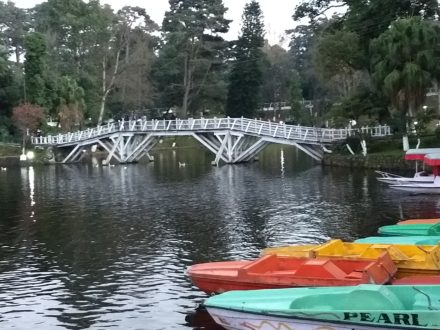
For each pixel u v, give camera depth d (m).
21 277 18.69
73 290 17.19
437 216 25.98
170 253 21.19
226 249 21.45
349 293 12.13
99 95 84.00
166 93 88.12
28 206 33.53
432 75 44.78
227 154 59.34
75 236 24.67
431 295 12.56
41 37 75.50
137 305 15.71
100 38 82.44
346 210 28.58
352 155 50.53
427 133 51.75
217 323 13.28
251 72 85.06
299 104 87.12
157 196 36.38
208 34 86.62
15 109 70.62
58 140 67.44
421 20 46.75
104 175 51.62
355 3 55.81
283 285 14.18
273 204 31.56
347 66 52.69
